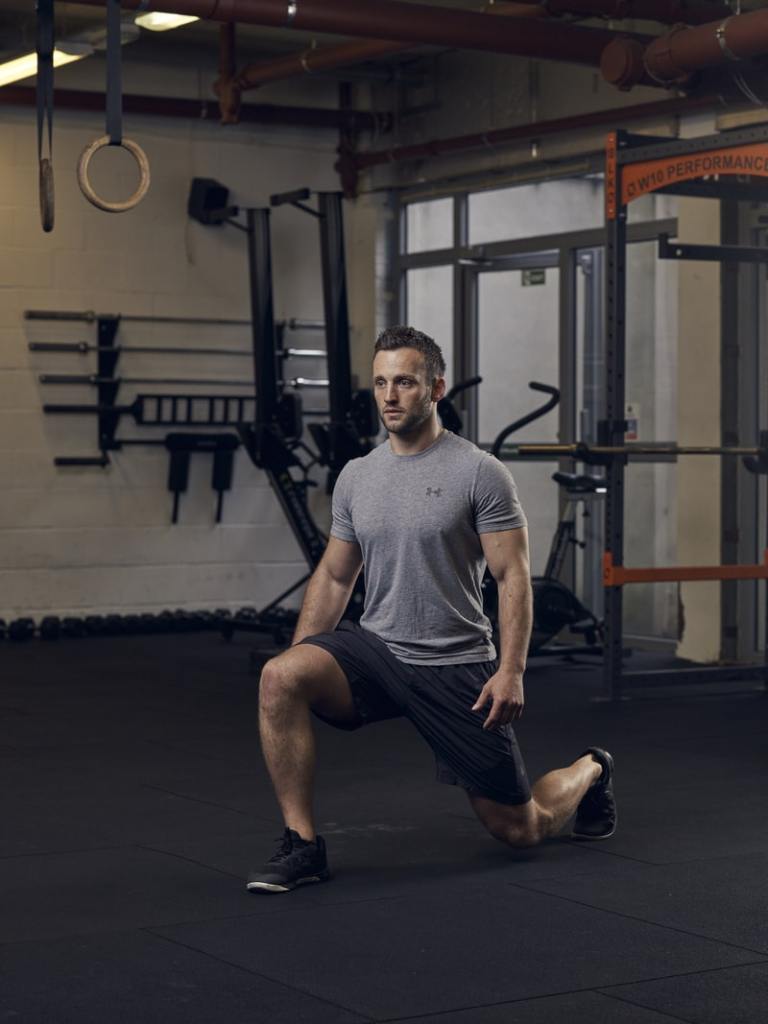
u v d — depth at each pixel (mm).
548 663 8055
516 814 3713
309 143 9922
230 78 8797
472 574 3633
